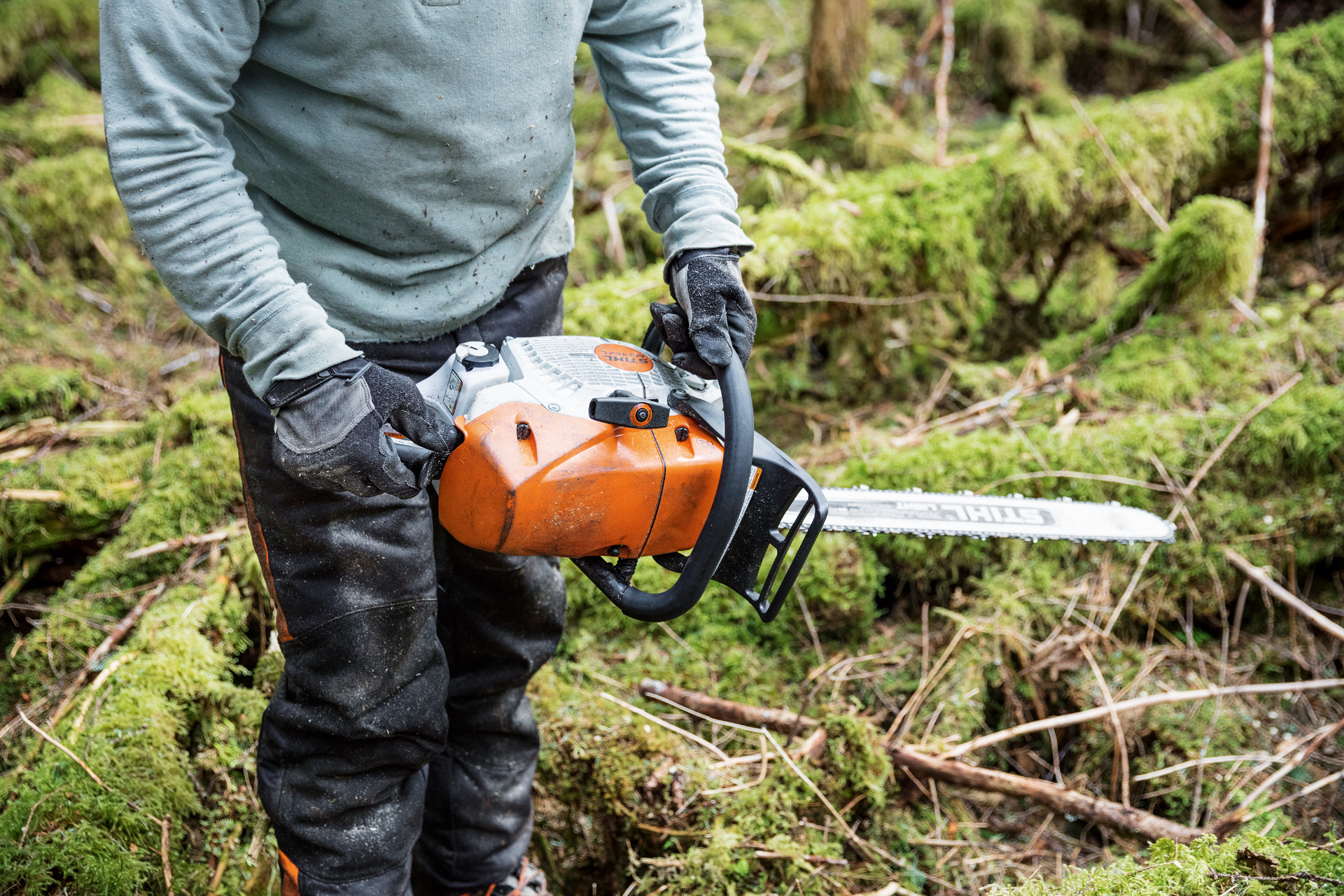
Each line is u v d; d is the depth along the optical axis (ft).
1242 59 10.90
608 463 4.17
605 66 4.83
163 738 6.39
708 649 7.95
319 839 4.83
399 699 4.77
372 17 3.82
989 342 10.69
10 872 5.54
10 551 7.95
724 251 4.54
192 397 8.91
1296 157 10.94
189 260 3.73
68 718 6.61
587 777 7.04
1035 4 14.51
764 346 9.77
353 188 4.23
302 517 4.52
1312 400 8.23
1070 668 7.58
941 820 6.90
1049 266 11.21
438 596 5.48
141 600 7.58
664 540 4.48
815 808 6.74
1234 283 9.19
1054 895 5.35
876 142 12.01
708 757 7.04
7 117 12.29
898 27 15.43
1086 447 8.27
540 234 5.00
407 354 4.76
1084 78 14.85
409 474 4.06
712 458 4.38
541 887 6.22
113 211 11.35
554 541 4.26
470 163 4.31
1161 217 10.16
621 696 7.55
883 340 9.96
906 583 8.42
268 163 4.24
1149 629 8.00
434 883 5.82
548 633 5.69
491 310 5.01
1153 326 9.67
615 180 12.32
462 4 3.95
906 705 7.46
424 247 4.51
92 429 9.00
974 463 8.26
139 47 3.54
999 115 13.94
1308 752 6.63
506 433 4.10
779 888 6.33
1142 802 7.12
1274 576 8.02
